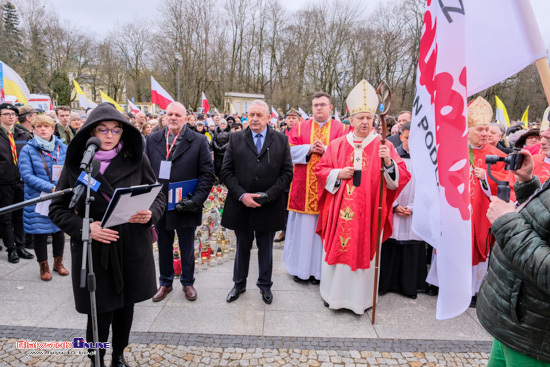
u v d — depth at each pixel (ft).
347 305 11.07
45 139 13.01
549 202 4.54
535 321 4.83
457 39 6.05
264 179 10.97
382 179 9.97
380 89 9.86
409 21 110.42
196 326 10.11
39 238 12.53
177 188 10.89
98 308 7.03
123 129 7.43
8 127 14.64
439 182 6.28
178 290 12.28
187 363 8.55
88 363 8.51
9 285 12.37
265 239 11.43
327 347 9.34
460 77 6.07
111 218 6.41
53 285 12.47
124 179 7.38
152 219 7.57
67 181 7.18
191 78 102.01
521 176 5.60
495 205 5.17
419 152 7.20
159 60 104.63
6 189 14.33
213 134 29.32
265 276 11.59
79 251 7.05
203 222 16.11
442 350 9.35
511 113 93.35
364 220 10.71
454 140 6.12
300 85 117.08
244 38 125.80
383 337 9.87
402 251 12.35
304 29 119.65
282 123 44.57
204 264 14.10
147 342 9.30
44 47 106.93
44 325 9.98
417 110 7.23
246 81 126.93
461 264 6.17
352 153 11.15
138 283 7.52
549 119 6.90
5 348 8.93
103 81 126.72
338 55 116.37
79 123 21.06
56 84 109.09
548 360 4.84
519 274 4.91
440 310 6.33
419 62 7.17
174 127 11.19
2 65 20.31
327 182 11.23
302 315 10.92
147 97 129.59
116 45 125.08
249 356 8.87
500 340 5.22
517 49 5.85
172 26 101.45
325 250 11.32
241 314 10.84
